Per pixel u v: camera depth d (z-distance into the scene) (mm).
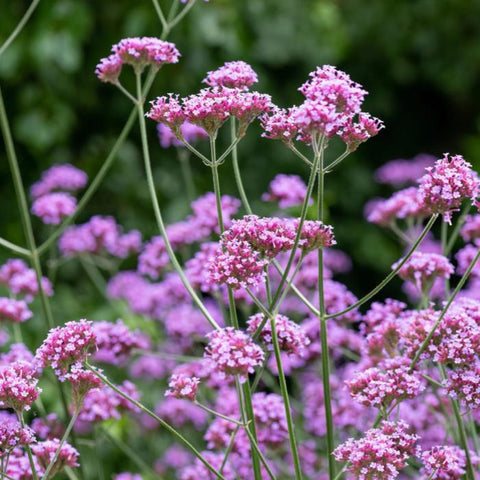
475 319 3900
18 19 8406
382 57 10727
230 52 8859
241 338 3318
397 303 4633
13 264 5820
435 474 3617
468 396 3570
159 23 8531
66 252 6637
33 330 7422
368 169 10039
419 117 11055
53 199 6387
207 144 8992
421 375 3865
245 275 3422
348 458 3426
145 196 8836
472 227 5328
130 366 6699
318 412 5531
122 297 7113
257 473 3729
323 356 3750
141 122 4246
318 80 3488
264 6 9281
